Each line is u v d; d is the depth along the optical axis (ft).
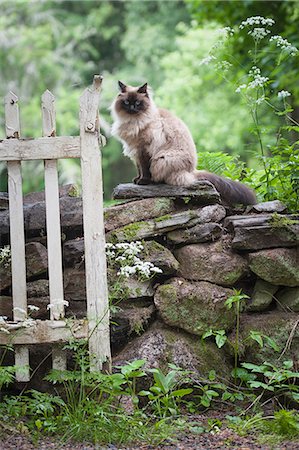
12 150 12.26
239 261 13.25
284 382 12.79
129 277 13.05
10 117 12.32
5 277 12.94
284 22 24.90
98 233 12.24
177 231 13.41
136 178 14.25
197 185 13.60
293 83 24.30
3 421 11.60
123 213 13.39
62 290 12.30
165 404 11.87
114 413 11.75
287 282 13.21
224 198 13.87
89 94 12.26
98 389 12.13
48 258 12.25
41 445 11.05
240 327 13.12
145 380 12.41
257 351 12.93
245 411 12.30
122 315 12.96
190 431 11.63
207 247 13.30
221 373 12.85
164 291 12.92
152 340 12.75
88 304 12.23
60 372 11.98
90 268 12.21
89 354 12.14
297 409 12.57
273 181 14.49
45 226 13.23
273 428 11.59
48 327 12.17
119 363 12.48
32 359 12.69
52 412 11.87
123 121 14.16
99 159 12.26
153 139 13.96
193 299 12.92
